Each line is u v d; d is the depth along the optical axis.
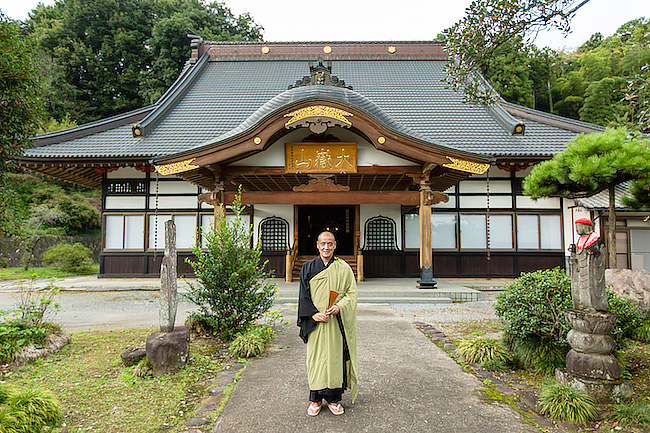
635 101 4.87
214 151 8.98
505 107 16.38
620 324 4.49
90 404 3.65
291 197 9.85
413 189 12.54
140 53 32.16
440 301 9.69
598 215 12.68
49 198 23.64
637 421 3.25
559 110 34.25
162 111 15.45
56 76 29.16
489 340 5.06
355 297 3.45
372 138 8.87
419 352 5.27
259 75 19.09
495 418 3.37
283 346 5.59
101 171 14.19
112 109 31.36
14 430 2.88
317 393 3.35
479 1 4.85
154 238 14.10
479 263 13.90
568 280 4.64
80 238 23.27
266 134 8.86
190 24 29.50
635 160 6.07
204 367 4.68
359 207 14.22
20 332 4.92
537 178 7.53
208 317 5.92
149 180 14.20
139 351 4.81
